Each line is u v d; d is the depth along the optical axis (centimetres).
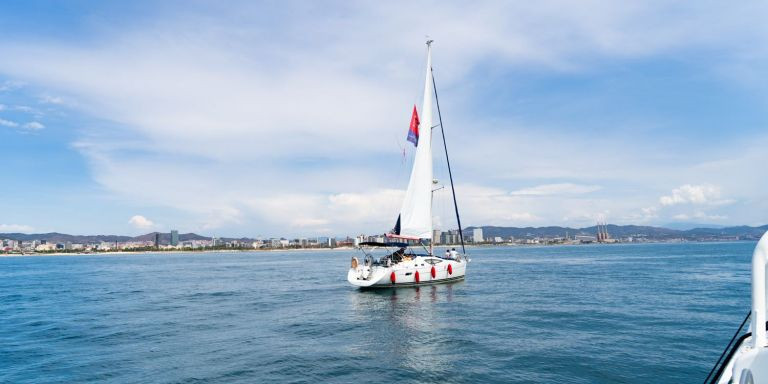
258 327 2211
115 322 2422
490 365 1472
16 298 3738
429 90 3978
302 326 2219
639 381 1294
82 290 4359
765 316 538
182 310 2841
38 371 1484
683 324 2094
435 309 2677
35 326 2352
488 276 5153
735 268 5859
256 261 12675
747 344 590
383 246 3556
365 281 3425
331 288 4150
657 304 2730
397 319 2362
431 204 3928
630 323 2138
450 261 3853
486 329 2045
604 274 5241
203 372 1439
